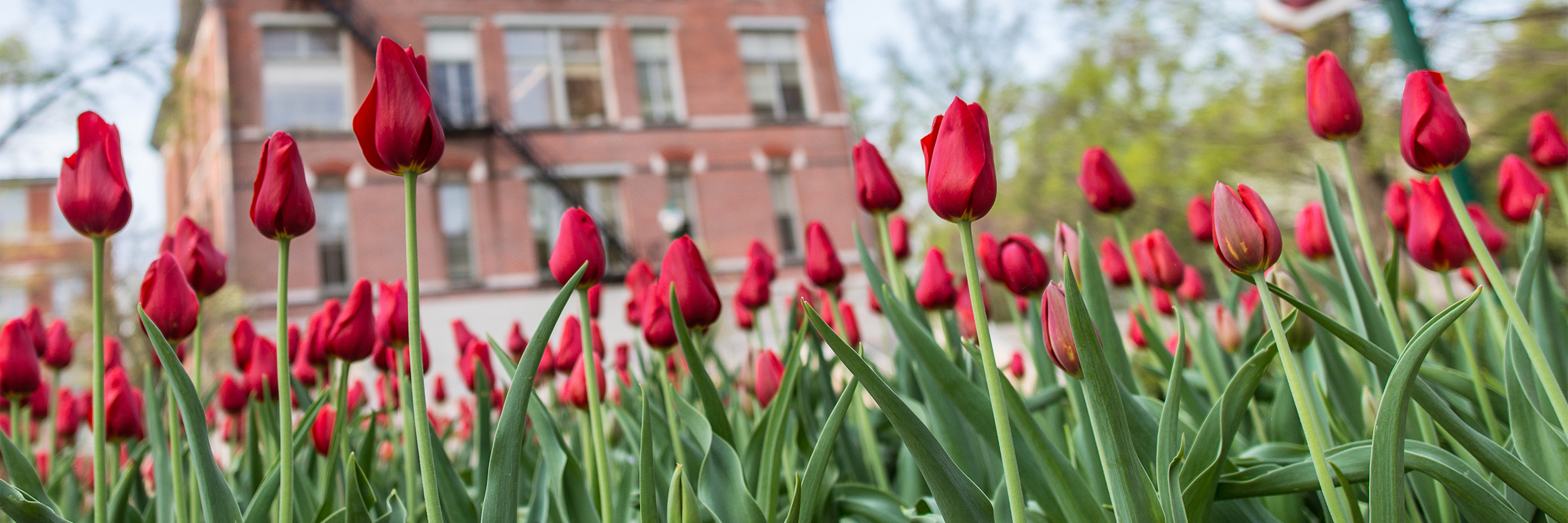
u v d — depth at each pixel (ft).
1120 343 5.03
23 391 5.41
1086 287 5.13
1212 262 7.98
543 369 7.79
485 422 5.74
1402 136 4.16
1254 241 3.33
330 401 6.28
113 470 5.44
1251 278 3.49
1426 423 4.33
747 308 7.29
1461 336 4.58
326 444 5.91
